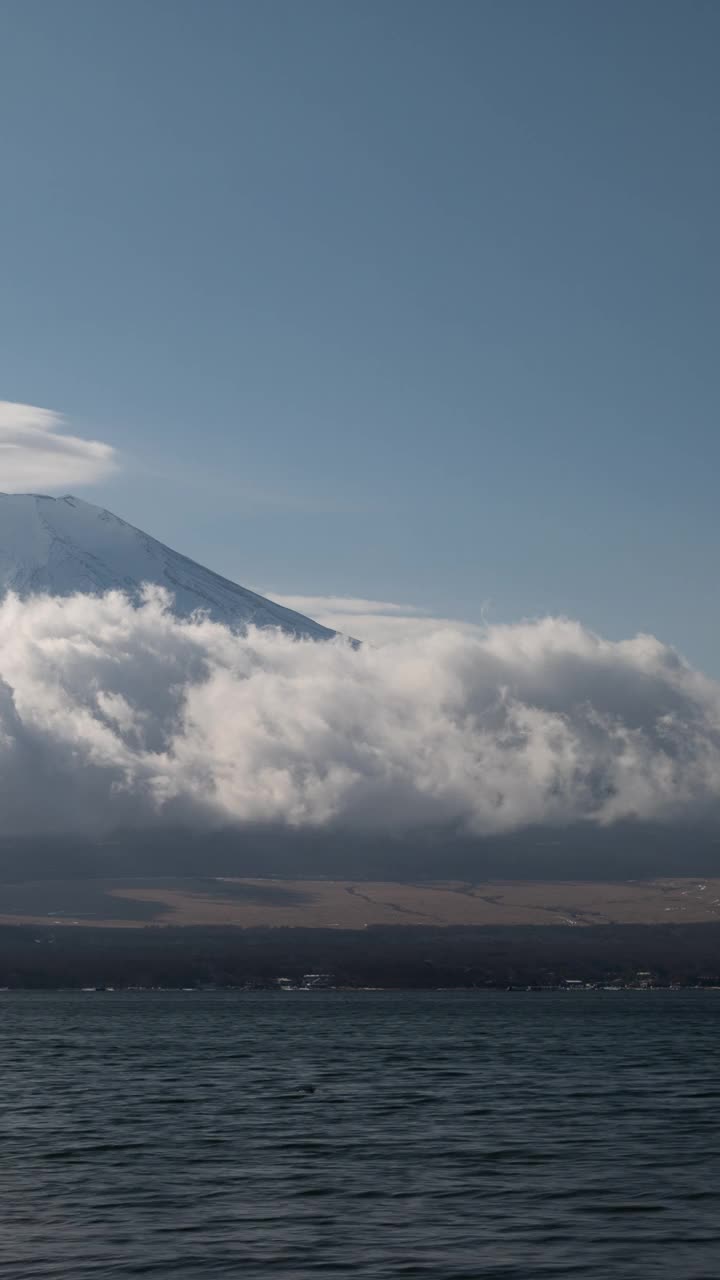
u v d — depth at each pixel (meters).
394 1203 47.62
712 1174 54.34
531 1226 43.31
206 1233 42.31
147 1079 106.25
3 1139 66.44
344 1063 125.62
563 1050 148.00
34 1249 40.03
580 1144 64.06
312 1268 37.47
